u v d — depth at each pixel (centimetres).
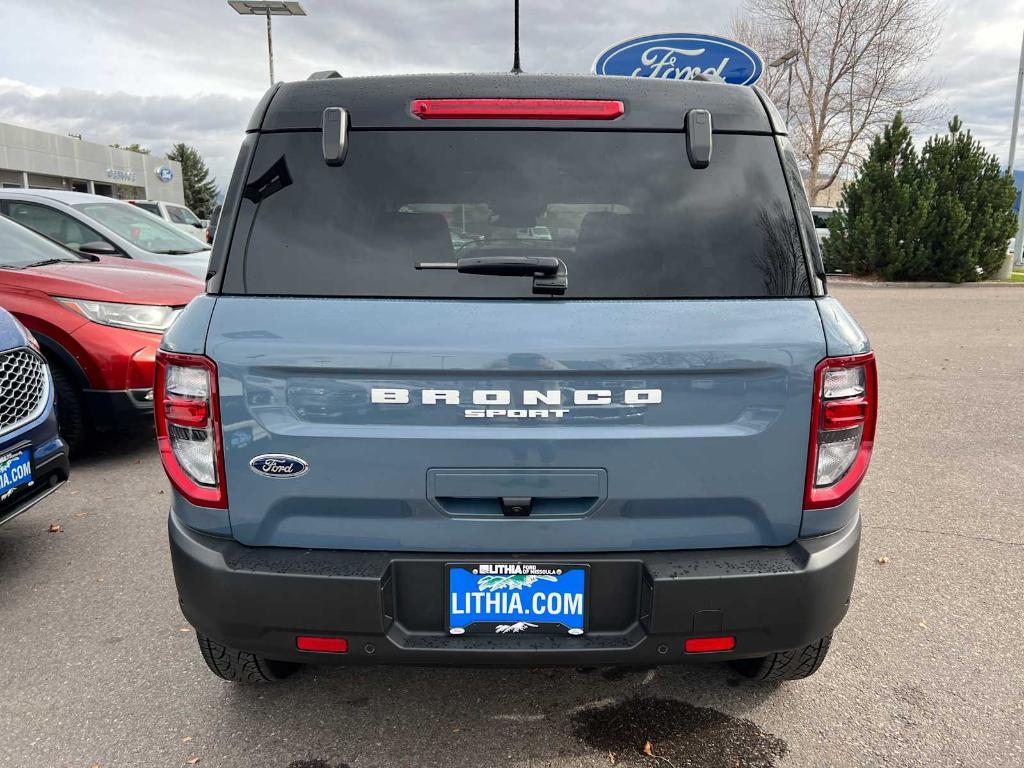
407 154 197
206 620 194
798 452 189
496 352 180
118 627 300
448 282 187
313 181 196
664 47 980
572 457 185
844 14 3256
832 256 2048
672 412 185
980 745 230
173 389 189
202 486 192
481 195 196
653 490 187
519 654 190
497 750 228
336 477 187
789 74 3080
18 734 235
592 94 202
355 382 183
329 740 232
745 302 188
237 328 184
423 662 191
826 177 3584
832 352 186
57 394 475
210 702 251
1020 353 940
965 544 384
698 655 192
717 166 199
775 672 244
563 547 190
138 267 598
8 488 315
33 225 765
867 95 3297
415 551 191
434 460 185
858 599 326
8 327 332
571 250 192
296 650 193
